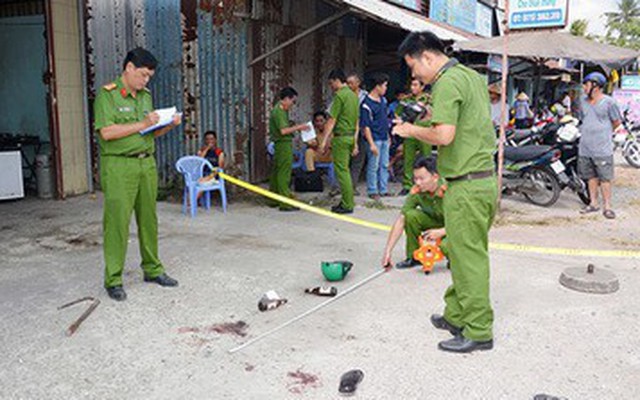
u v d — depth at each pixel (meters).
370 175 8.06
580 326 3.81
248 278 4.69
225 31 7.97
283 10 8.95
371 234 6.17
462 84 3.16
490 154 3.28
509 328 3.77
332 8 10.37
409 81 12.09
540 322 3.87
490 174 3.28
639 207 7.89
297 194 8.43
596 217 7.17
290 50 9.27
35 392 2.96
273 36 8.74
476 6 17.53
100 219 6.70
